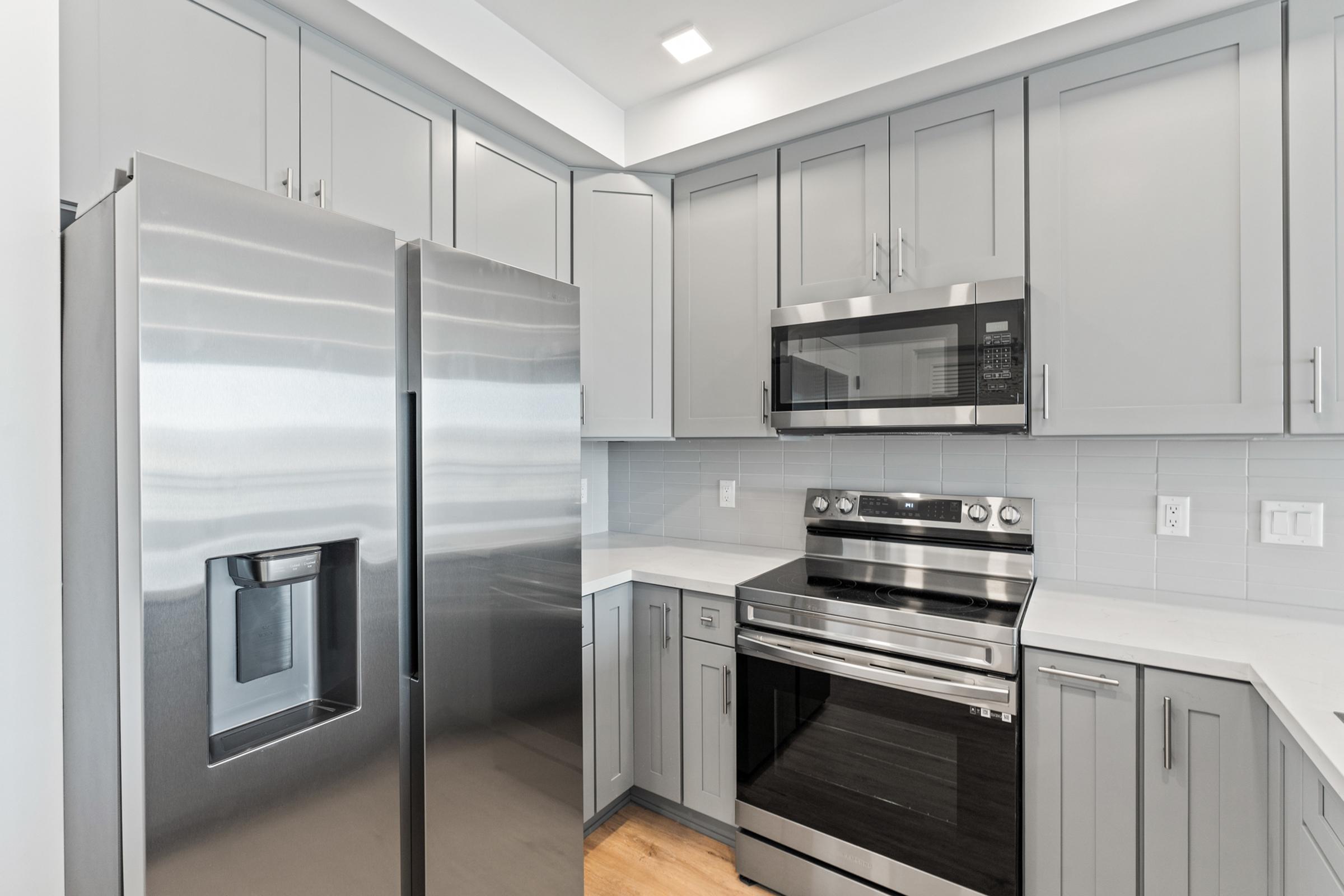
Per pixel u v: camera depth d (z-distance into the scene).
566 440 1.57
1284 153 1.41
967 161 1.79
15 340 0.94
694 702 2.04
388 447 1.12
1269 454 1.67
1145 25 1.52
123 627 0.85
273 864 0.96
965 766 1.55
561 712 1.57
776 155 2.14
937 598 1.76
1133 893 1.37
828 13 1.79
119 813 0.86
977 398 1.74
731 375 2.23
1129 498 1.85
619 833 2.12
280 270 0.96
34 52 0.97
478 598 1.34
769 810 1.86
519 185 2.06
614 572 2.10
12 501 0.93
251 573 0.94
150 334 0.82
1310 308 1.38
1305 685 1.14
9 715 0.92
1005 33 1.59
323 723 1.02
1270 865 1.21
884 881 1.66
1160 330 1.55
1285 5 1.41
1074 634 1.43
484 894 1.36
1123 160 1.59
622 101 2.23
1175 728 1.32
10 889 0.92
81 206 1.11
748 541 2.58
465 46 1.69
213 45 1.30
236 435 0.91
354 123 1.57
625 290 2.31
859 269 1.97
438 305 1.24
